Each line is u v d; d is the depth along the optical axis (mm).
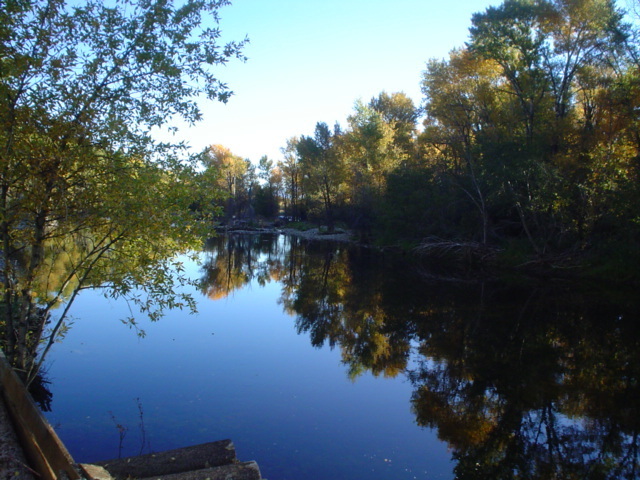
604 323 13758
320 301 17266
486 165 22547
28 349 6500
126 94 5684
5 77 4969
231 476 4395
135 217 5348
